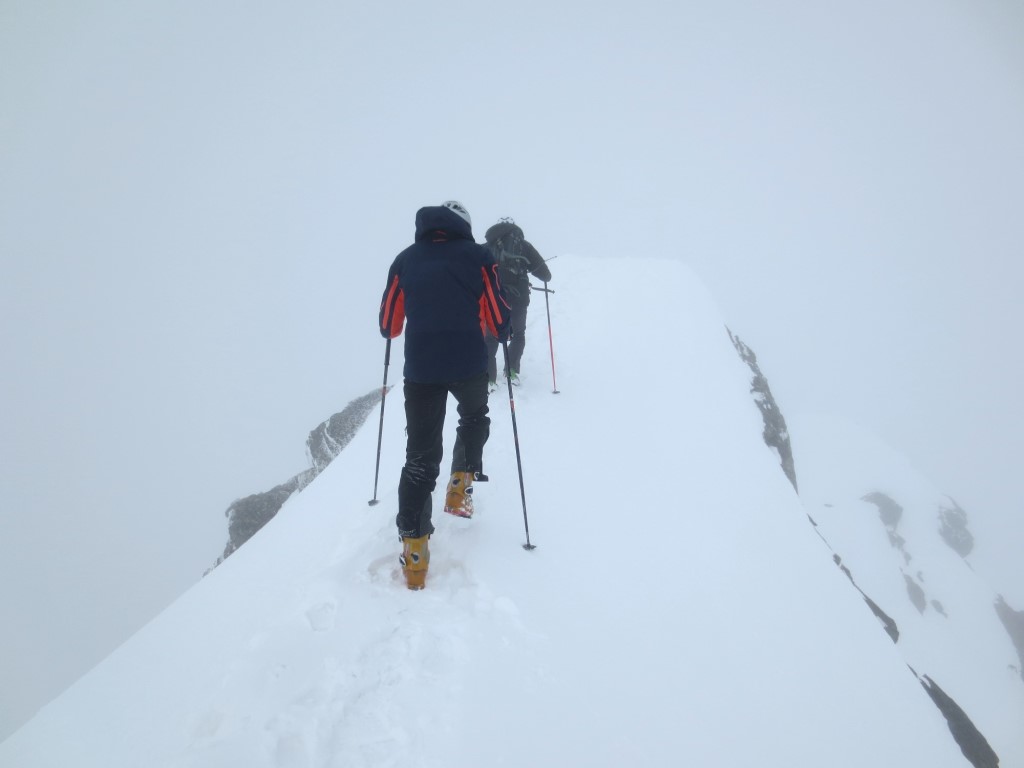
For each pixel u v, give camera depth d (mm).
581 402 8094
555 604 4023
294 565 4645
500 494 5426
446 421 7223
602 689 3385
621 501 5672
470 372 4129
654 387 8875
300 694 3090
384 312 4543
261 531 5906
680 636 4031
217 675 3383
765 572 5121
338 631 3543
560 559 4559
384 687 3160
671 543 5152
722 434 7785
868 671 4324
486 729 2957
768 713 3566
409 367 4117
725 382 9750
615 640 3820
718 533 5512
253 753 2691
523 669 3400
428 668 3314
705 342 11281
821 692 3918
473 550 4480
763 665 3982
